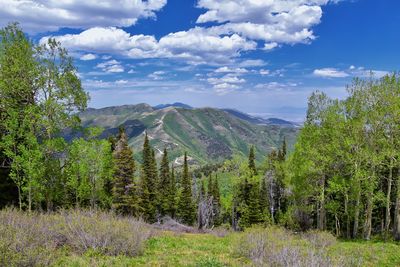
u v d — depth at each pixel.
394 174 35.81
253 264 11.89
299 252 11.98
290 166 40.78
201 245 17.03
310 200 43.31
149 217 55.94
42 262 9.88
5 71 25.52
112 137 52.56
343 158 31.97
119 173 46.16
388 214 30.08
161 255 13.29
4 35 25.53
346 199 33.56
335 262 11.02
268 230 16.33
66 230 12.67
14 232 10.37
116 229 12.83
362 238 32.06
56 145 26.23
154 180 59.31
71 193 39.19
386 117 28.64
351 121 31.28
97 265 10.55
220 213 70.94
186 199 67.81
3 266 8.88
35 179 25.36
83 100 27.75
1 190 30.12
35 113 25.70
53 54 26.52
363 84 30.23
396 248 20.47
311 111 34.66
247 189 58.41
